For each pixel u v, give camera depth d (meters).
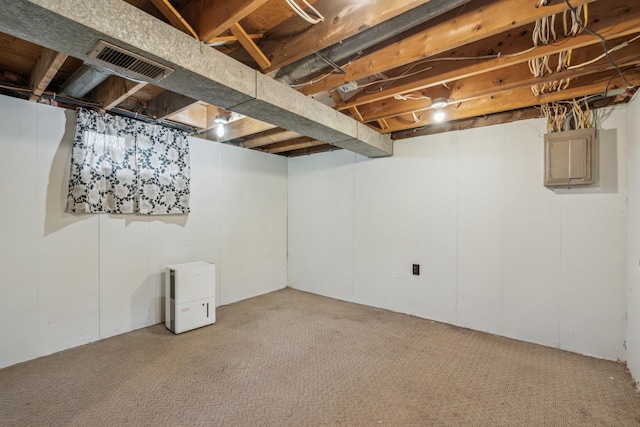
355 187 3.98
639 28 1.52
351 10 1.57
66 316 2.61
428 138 3.37
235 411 1.82
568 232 2.62
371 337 2.88
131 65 1.57
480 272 3.05
